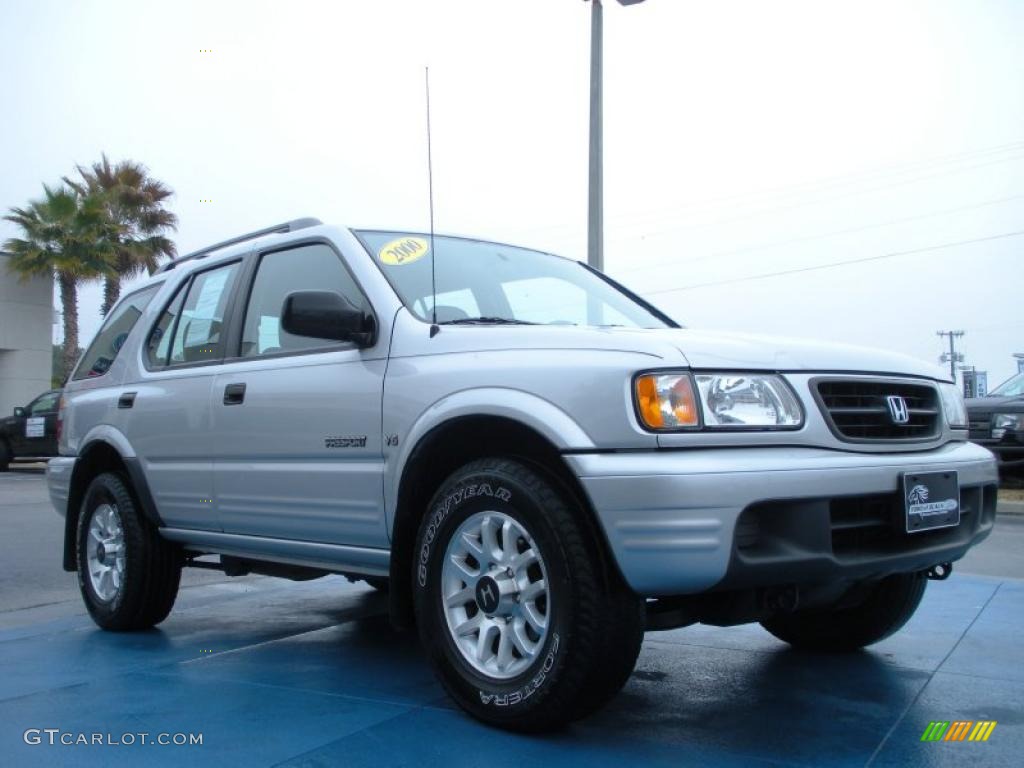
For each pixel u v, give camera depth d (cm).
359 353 394
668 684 392
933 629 488
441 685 352
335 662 438
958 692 379
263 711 358
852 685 389
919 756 308
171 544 503
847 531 322
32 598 638
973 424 1251
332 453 393
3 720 350
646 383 305
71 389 587
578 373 317
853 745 319
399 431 364
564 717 312
